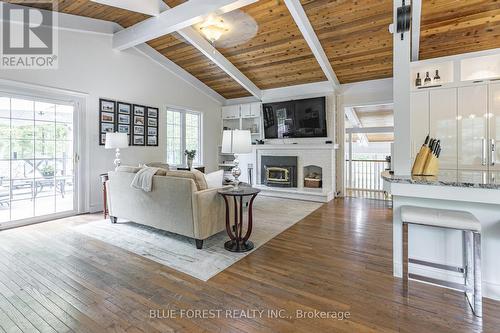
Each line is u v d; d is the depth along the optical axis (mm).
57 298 1938
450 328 1617
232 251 2816
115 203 3732
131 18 4348
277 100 6418
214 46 4992
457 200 1911
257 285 2133
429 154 2367
